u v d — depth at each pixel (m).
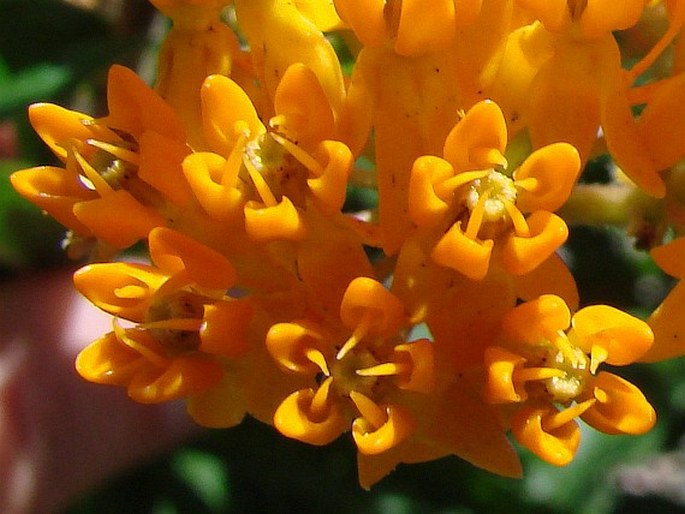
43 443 0.10
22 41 0.09
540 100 0.06
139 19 0.09
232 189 0.06
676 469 0.16
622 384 0.06
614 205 0.07
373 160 0.07
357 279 0.06
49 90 0.09
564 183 0.06
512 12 0.06
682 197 0.07
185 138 0.06
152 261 0.06
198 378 0.06
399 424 0.06
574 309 0.06
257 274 0.06
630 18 0.06
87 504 0.11
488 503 0.11
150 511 0.11
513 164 0.06
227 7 0.07
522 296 0.06
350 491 0.11
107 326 0.10
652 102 0.06
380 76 0.06
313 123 0.06
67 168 0.06
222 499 0.11
